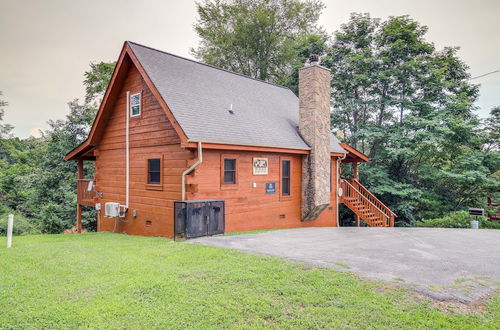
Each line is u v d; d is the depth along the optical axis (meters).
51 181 19.41
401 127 19.56
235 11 29.55
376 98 21.75
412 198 19.41
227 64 30.33
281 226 12.93
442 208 19.98
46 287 4.62
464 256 6.75
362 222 21.36
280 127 13.44
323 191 13.93
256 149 11.30
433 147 18.30
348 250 7.05
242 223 11.38
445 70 20.22
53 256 6.39
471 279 5.03
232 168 11.20
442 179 20.17
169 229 10.55
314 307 3.94
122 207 12.30
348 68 22.05
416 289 4.46
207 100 11.64
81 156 15.14
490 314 3.82
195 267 5.43
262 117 13.22
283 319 3.65
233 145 10.41
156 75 10.89
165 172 10.79
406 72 19.78
